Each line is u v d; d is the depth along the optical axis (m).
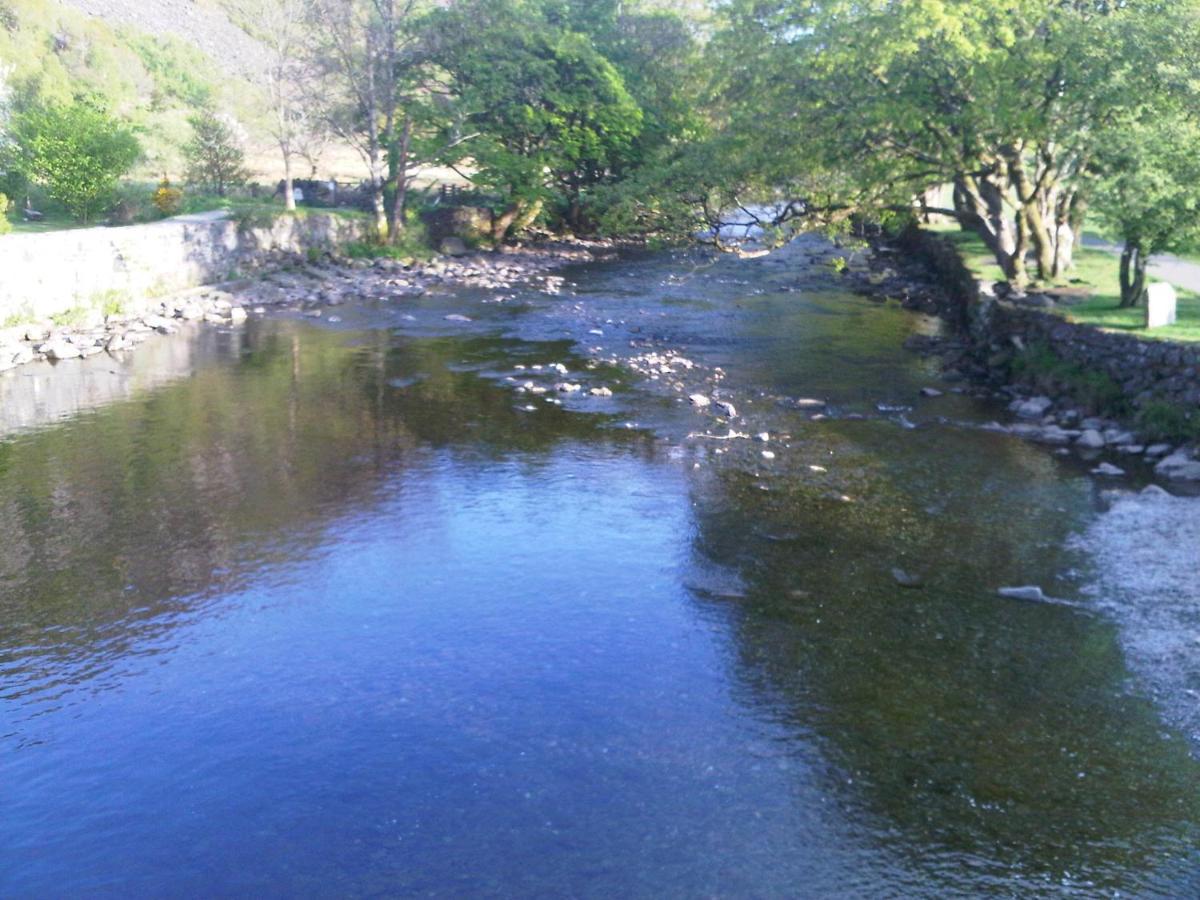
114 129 38.28
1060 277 26.92
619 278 38.72
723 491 16.02
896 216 28.53
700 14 56.62
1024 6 22.72
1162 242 19.30
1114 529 14.14
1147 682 10.23
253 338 27.66
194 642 11.35
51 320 27.17
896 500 15.52
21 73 52.06
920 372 23.77
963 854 7.88
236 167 46.81
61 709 10.04
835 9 24.50
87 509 15.28
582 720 9.75
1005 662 10.69
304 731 9.63
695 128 49.81
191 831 8.27
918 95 24.12
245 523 14.74
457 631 11.55
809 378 23.28
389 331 28.66
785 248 47.75
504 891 7.54
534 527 14.60
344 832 8.22
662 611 11.98
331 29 44.31
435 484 16.38
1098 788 8.63
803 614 11.85
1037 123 22.67
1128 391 18.92
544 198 48.28
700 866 7.77
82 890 7.61
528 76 48.03
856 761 9.04
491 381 23.05
